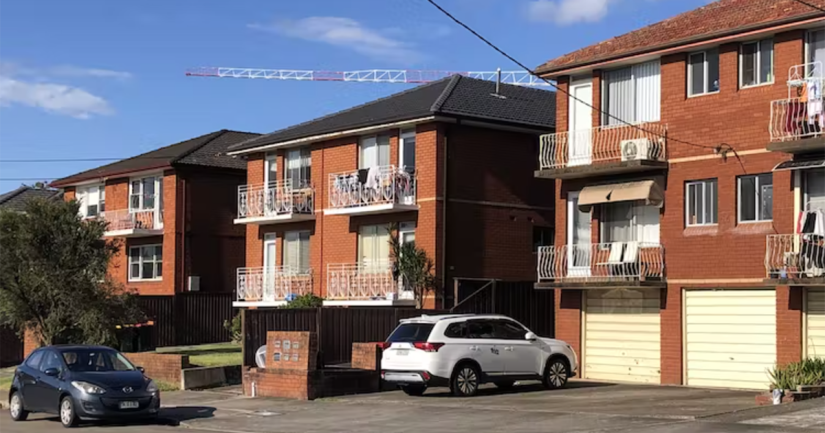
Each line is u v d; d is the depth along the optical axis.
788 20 22.64
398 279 31.88
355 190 33.50
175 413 21.39
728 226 24.09
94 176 47.78
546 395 21.94
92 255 30.88
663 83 25.62
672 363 25.08
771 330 23.25
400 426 17.86
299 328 26.44
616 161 26.05
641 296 26.12
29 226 30.05
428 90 35.16
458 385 21.81
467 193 32.22
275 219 36.81
